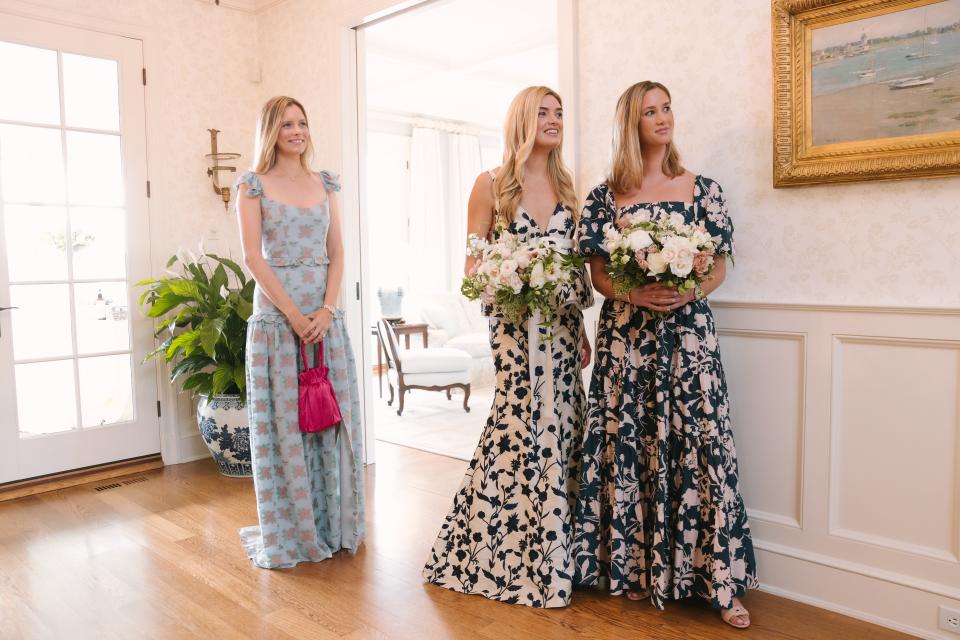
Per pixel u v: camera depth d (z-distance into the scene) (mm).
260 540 3084
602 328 2543
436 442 4895
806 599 2479
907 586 2262
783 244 2500
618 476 2445
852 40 2271
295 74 4480
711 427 2338
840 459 2402
